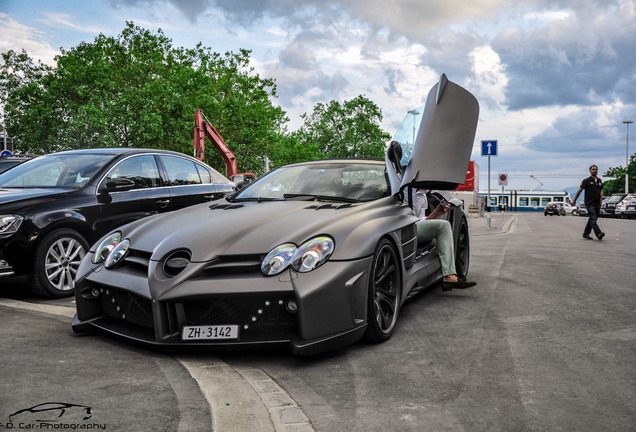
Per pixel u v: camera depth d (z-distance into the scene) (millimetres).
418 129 4285
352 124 61781
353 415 2291
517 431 2137
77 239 4938
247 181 5227
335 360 3059
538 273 6258
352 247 3168
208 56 35281
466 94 4180
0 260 4430
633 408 2369
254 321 3018
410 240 4008
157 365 2852
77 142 25406
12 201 4629
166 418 2160
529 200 66125
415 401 2451
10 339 3207
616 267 6781
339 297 3012
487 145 17516
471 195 30672
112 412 2188
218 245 3178
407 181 4008
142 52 33219
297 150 52344
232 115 33250
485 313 4203
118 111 25797
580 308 4375
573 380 2723
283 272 2996
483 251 8891
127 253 3416
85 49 32281
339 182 4367
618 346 3316
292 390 2594
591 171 11859
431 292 5070
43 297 4793
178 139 27141
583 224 21422
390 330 3496
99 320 3422
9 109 29875
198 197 6297
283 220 3449
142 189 5664
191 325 3047
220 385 2607
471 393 2549
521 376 2781
